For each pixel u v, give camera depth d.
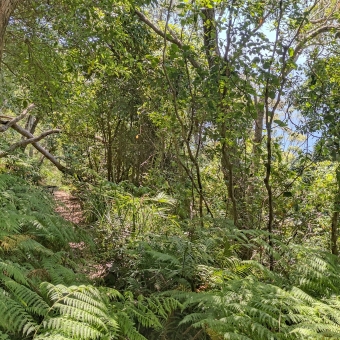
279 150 4.65
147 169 7.52
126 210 4.63
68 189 7.39
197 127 5.12
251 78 4.09
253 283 2.99
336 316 2.58
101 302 2.43
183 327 2.78
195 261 3.48
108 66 5.36
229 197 4.95
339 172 4.39
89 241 3.98
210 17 4.54
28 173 7.40
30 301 2.22
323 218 5.05
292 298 2.73
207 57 4.78
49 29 5.00
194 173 5.66
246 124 4.53
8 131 9.17
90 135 8.65
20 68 5.51
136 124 7.80
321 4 5.80
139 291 3.13
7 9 3.37
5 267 2.27
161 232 4.27
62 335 1.96
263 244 3.54
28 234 3.38
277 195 4.97
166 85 4.93
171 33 5.52
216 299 2.63
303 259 3.42
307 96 4.60
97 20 4.89
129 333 2.35
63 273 2.87
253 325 2.35
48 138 9.97
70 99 6.01
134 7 4.85
